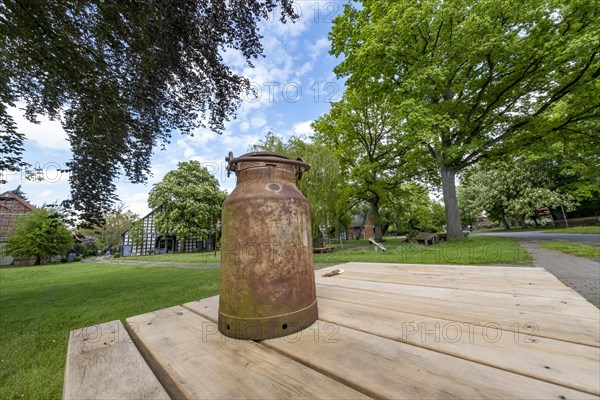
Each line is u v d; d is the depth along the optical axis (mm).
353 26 12289
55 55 4336
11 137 4535
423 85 10109
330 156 13984
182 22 4152
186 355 767
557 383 533
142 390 616
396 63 11672
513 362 615
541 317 910
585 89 9312
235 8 4562
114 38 4379
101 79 4797
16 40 4266
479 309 1035
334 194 13898
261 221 943
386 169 18594
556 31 9094
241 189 1031
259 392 575
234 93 5773
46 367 2537
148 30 4090
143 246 32656
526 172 25812
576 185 21391
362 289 1514
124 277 9266
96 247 34688
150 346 843
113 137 5219
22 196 32656
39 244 22766
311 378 618
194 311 1292
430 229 36781
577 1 8070
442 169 12805
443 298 1230
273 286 904
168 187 28141
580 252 7500
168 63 4535
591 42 7652
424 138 9766
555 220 28781
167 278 8109
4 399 2062
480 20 9117
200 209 28766
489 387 533
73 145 4941
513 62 9844
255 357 743
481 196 29891
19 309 4980
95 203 5203
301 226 1024
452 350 697
